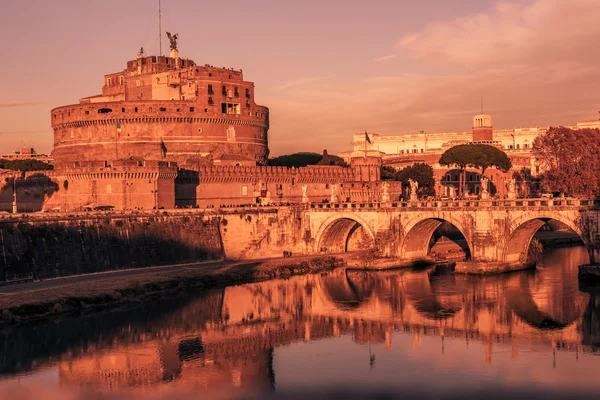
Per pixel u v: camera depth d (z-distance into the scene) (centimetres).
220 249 16000
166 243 14938
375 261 15512
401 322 10969
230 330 10644
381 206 16000
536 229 14600
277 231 16900
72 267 13138
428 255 16400
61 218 13188
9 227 12281
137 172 16550
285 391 8150
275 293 13150
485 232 14375
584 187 18938
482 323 10738
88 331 10412
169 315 11412
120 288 12312
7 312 10619
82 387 8269
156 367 8969
